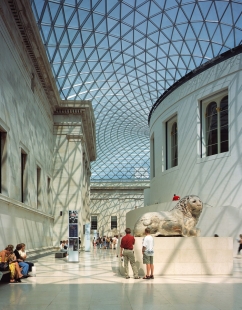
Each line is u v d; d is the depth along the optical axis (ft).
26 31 56.75
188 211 41.27
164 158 105.60
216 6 89.76
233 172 77.15
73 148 100.42
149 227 40.63
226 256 39.14
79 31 91.91
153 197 114.83
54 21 82.17
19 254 37.88
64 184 98.89
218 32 92.99
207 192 82.69
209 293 26.81
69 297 25.18
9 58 50.52
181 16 96.12
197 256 38.99
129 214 108.99
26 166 63.26
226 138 82.53
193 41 100.12
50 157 95.14
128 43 105.91
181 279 35.45
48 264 55.21
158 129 110.32
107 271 43.86
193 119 89.71
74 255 59.67
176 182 94.43
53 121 100.73
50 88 82.79
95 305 22.29
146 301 23.58
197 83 89.45
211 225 71.05
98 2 87.81
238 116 77.87
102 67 111.14
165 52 108.37
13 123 52.44
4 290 28.60
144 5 94.63
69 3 82.02
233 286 30.58
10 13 50.60
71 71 103.71
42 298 24.79
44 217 82.28
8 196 48.26
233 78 79.82
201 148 87.71
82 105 100.48
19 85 57.06
